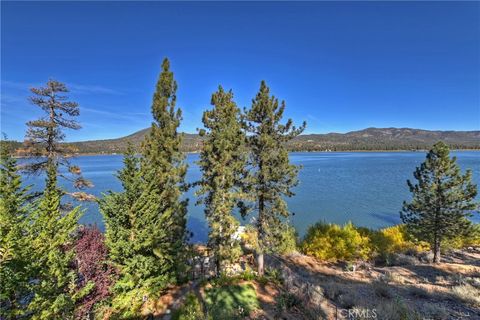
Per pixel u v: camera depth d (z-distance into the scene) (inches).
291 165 745.6
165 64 711.1
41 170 690.2
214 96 687.7
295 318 427.2
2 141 509.0
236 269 840.3
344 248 1104.2
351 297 487.5
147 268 562.9
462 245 1280.8
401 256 1106.1
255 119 764.0
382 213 2028.8
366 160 7652.6
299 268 983.6
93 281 492.7
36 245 505.7
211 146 689.6
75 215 644.7
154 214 589.9
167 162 679.1
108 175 3678.6
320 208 2166.6
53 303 410.0
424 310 394.3
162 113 700.0
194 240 1483.8
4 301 428.1
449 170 911.0
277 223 770.2
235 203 746.2
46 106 679.1
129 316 539.5
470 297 442.6
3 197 497.4
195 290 596.1
